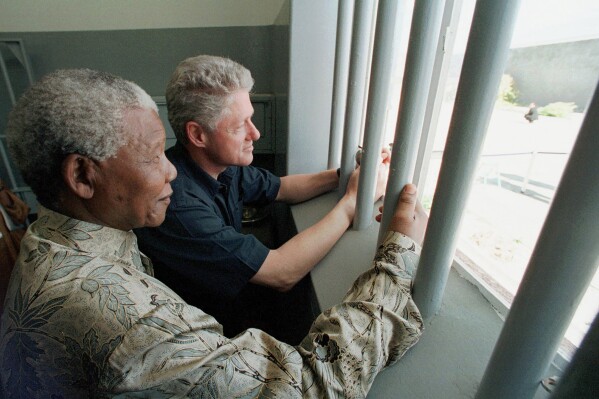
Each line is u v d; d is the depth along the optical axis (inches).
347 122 35.6
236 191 40.8
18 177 83.5
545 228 10.1
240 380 15.5
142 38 79.0
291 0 37.6
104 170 16.0
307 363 17.2
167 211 28.5
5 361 15.5
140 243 29.4
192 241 28.4
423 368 19.2
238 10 79.1
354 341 17.6
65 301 14.5
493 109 13.8
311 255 29.4
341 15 34.0
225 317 38.1
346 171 38.0
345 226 32.9
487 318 22.1
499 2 11.6
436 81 27.7
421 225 25.5
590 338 8.4
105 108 14.8
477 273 25.3
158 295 16.5
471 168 15.1
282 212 55.2
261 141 77.6
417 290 20.6
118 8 77.1
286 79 44.9
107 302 14.7
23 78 78.2
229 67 30.1
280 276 28.5
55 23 76.7
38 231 17.5
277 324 49.9
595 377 8.5
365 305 19.2
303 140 45.9
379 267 21.6
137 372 14.1
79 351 14.5
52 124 14.0
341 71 37.6
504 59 12.7
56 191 16.3
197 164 33.6
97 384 14.5
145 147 16.7
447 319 22.0
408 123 20.6
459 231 17.7
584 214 9.2
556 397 9.7
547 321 11.1
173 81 30.3
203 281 29.2
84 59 79.8
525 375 12.5
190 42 80.5
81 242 17.2
